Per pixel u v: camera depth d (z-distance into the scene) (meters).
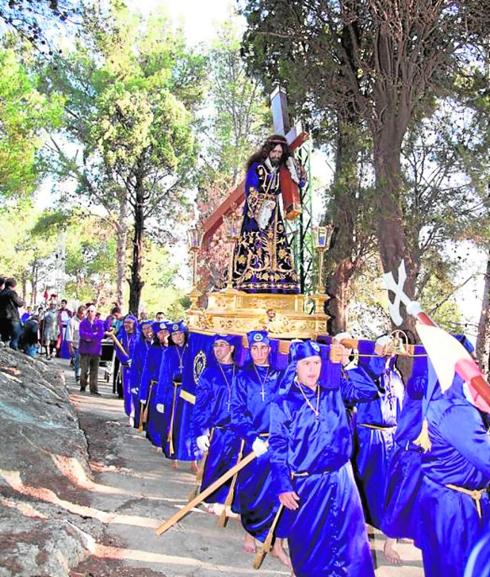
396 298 3.52
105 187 26.39
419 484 4.95
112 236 38.25
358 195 11.53
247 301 7.79
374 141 10.84
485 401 2.74
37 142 19.44
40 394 8.96
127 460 8.09
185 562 4.91
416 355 5.05
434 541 3.67
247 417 5.27
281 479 4.00
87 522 5.32
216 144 31.53
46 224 28.06
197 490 6.45
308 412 4.07
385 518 5.14
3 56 18.02
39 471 6.14
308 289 11.43
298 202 7.80
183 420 7.48
